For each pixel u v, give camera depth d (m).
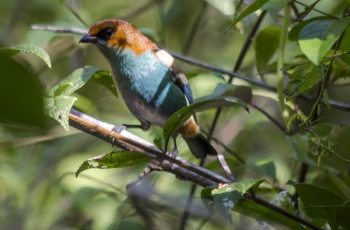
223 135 12.35
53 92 6.19
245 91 9.07
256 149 12.55
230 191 5.85
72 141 12.70
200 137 9.69
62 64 13.76
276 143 12.52
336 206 6.34
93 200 10.86
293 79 8.11
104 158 6.04
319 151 7.52
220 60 13.99
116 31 9.78
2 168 11.72
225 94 9.06
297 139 9.35
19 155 12.06
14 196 11.52
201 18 13.12
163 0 13.37
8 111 2.36
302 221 6.21
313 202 6.68
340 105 9.34
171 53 10.61
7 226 11.03
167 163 6.96
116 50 9.79
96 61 14.19
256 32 10.95
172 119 5.88
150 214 8.74
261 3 6.59
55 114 6.00
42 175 12.01
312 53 5.64
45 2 12.34
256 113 12.16
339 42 6.98
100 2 15.28
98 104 12.80
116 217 9.27
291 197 7.98
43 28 10.51
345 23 5.85
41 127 2.39
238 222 7.45
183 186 11.36
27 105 2.37
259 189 8.20
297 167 10.12
